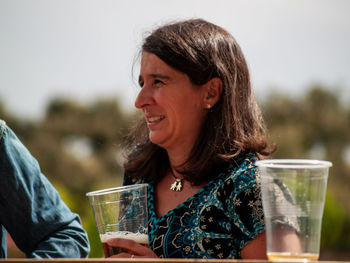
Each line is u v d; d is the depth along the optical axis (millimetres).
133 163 3936
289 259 2527
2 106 42250
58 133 42219
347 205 36750
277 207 2562
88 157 41344
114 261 2469
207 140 3607
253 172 3400
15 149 3445
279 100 42000
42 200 3445
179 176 3713
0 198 3391
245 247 3326
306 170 2561
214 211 3410
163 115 3586
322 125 41562
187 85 3572
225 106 3646
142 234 3174
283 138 39219
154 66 3566
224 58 3701
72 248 3393
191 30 3652
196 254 3375
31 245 3402
